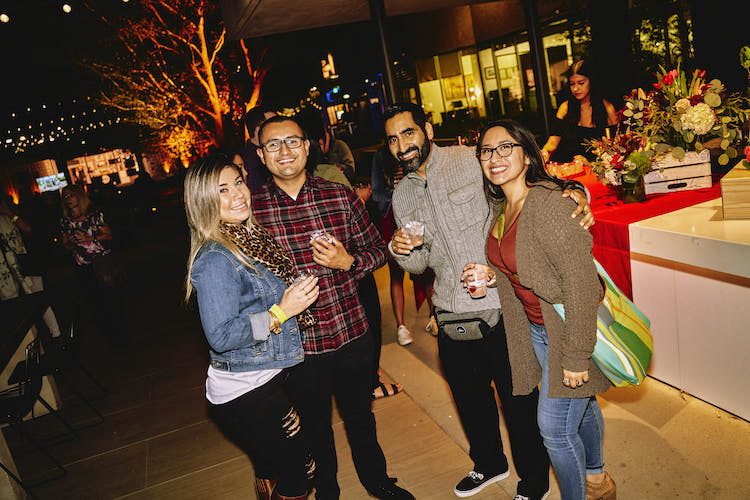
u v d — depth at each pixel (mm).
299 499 2463
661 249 2887
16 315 4441
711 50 5449
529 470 2531
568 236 1887
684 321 3041
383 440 3488
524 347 2246
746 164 2719
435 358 4484
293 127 2445
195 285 2145
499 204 2262
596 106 5277
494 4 12961
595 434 2258
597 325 1975
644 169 3404
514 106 13719
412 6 5023
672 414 3035
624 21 6160
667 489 2525
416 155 2451
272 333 2205
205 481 3475
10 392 4277
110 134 28641
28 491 3578
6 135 25719
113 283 6500
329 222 2592
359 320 2619
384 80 4172
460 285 2441
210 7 19844
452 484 2934
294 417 2355
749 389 2787
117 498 3486
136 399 5055
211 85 20609
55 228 15961
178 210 21375
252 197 2555
